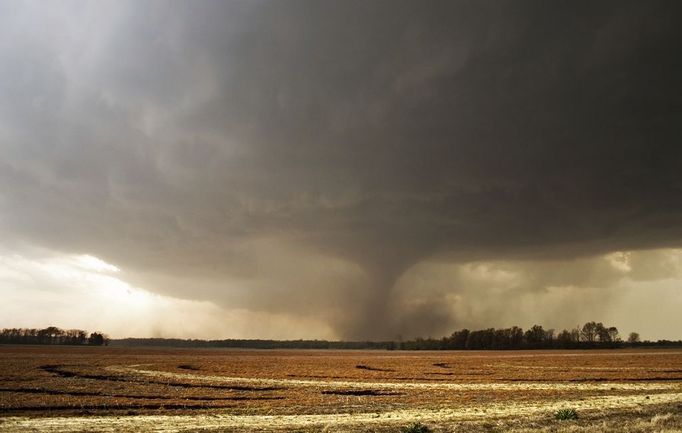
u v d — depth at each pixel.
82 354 106.38
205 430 20.56
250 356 117.69
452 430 19.62
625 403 29.02
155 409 27.70
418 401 31.55
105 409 27.45
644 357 97.44
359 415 25.28
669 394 34.22
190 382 44.91
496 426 20.56
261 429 20.73
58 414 25.55
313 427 21.20
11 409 26.88
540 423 21.08
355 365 75.44
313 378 50.59
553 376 51.88
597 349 182.38
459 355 126.12
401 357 112.88
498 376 52.75
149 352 133.88
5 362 70.62
